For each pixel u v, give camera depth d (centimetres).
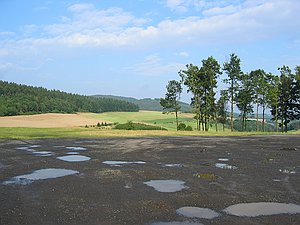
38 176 1233
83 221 704
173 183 1105
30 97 10038
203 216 745
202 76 5759
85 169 1393
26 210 786
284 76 6153
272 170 1366
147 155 1877
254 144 2589
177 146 2408
